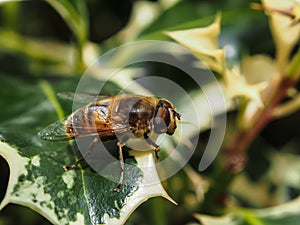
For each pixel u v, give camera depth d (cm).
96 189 10
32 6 16
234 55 14
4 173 14
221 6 14
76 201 10
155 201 13
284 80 12
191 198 13
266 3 12
